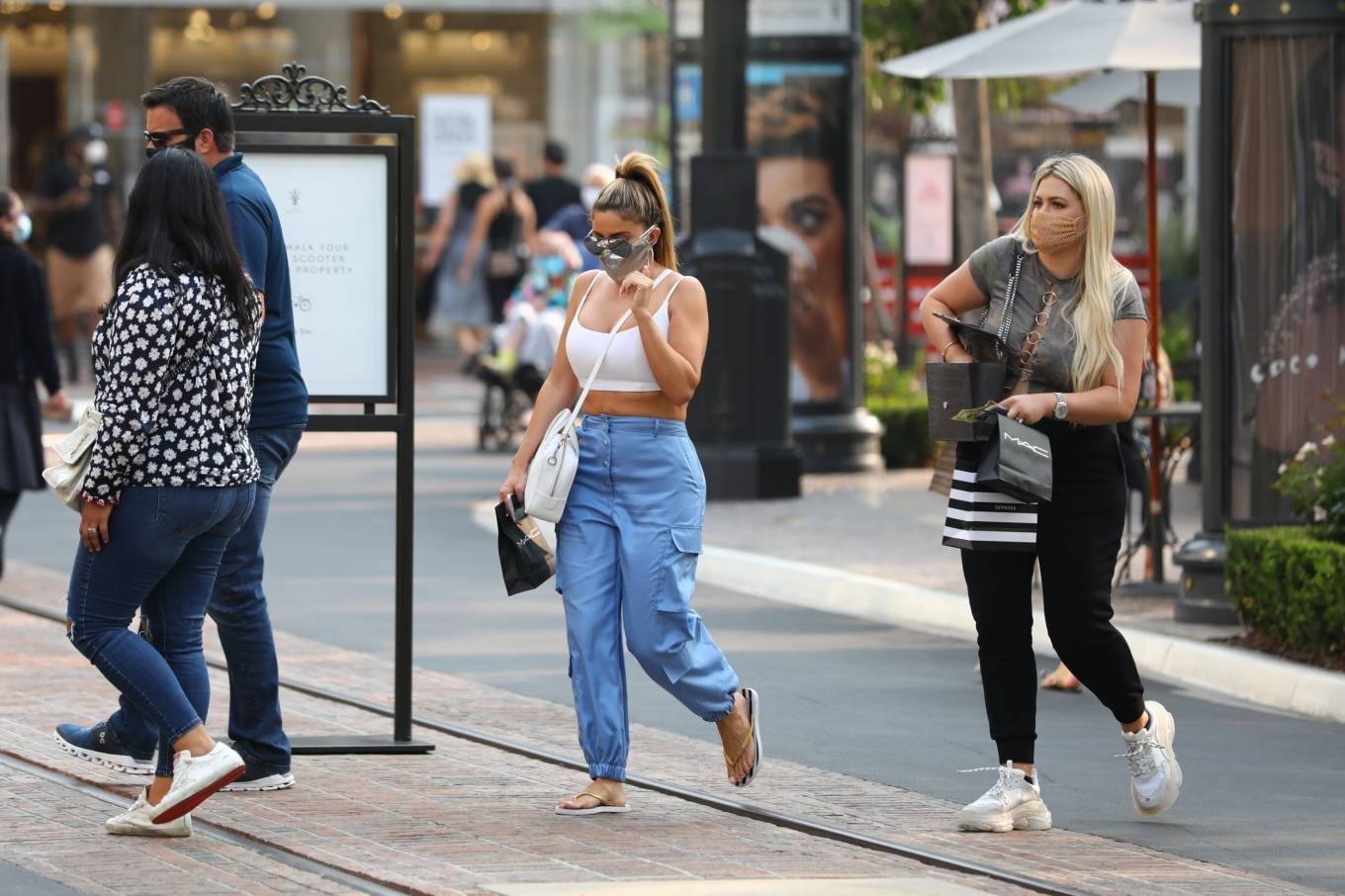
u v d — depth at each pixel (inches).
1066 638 724.7
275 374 745.6
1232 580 1067.9
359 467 2000.5
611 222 729.6
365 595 1275.8
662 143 3469.5
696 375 730.8
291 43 3543.3
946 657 1090.1
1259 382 1128.2
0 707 921.5
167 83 723.4
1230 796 788.6
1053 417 707.4
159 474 667.4
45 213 2677.2
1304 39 1116.5
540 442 746.2
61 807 742.5
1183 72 1488.7
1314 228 1121.4
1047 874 664.4
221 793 764.0
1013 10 1999.3
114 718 786.8
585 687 737.0
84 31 3503.9
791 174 1881.2
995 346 717.3
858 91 1891.0
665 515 729.6
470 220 2819.9
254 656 764.0
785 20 1872.5
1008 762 729.6
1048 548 720.3
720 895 626.5
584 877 649.6
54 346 1302.9
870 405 1984.5
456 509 1699.1
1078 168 713.6
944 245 2406.5
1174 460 1301.7
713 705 736.3
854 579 1266.0
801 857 683.4
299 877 652.1
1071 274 721.0
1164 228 2482.8
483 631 1155.3
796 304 1884.8
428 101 3297.2
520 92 3570.4
